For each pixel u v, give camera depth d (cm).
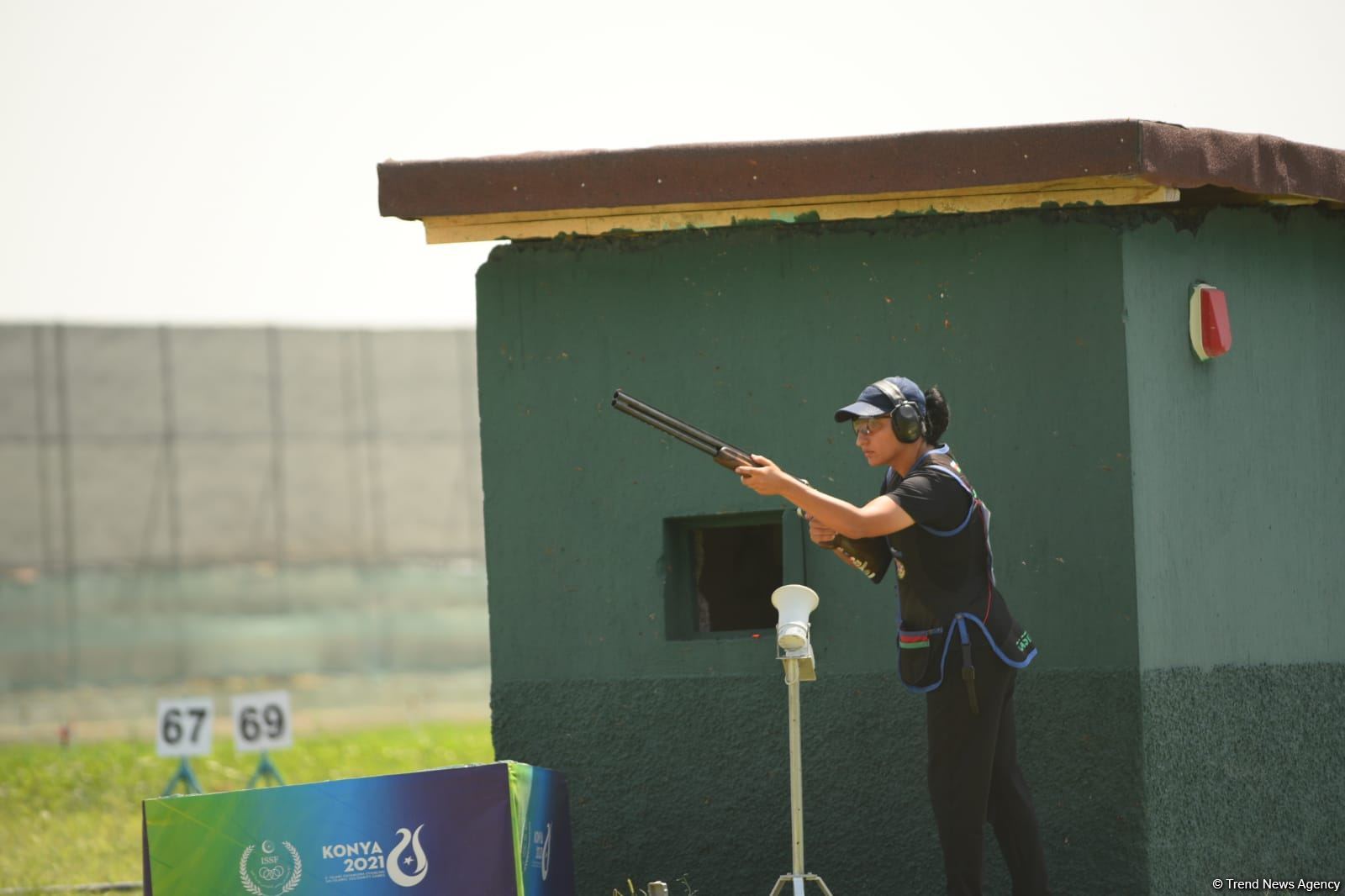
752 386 2448
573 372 2525
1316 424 2609
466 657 10962
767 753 2406
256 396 10919
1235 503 2442
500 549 2545
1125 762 2247
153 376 10744
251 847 2083
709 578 2575
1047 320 2322
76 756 6900
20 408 10525
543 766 2502
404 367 11138
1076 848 2262
